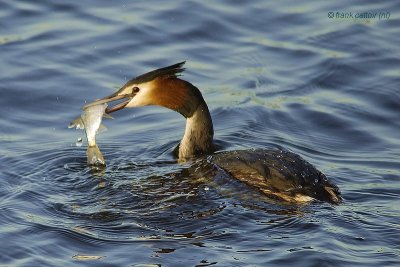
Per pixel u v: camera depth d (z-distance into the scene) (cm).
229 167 1433
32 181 1455
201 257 1227
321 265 1202
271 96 1789
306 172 1400
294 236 1267
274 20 2038
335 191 1391
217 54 1920
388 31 1998
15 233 1301
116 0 2083
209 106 1747
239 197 1367
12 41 1917
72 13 2023
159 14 2033
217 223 1302
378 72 1870
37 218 1338
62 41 1925
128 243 1269
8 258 1245
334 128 1691
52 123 1692
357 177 1482
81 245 1271
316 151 1608
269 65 1891
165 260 1227
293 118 1719
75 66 1855
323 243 1248
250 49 1939
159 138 1645
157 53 1909
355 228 1281
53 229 1306
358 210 1338
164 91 1565
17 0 2061
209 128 1587
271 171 1396
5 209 1363
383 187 1436
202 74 1853
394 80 1841
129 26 1983
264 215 1318
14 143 1611
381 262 1207
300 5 2091
